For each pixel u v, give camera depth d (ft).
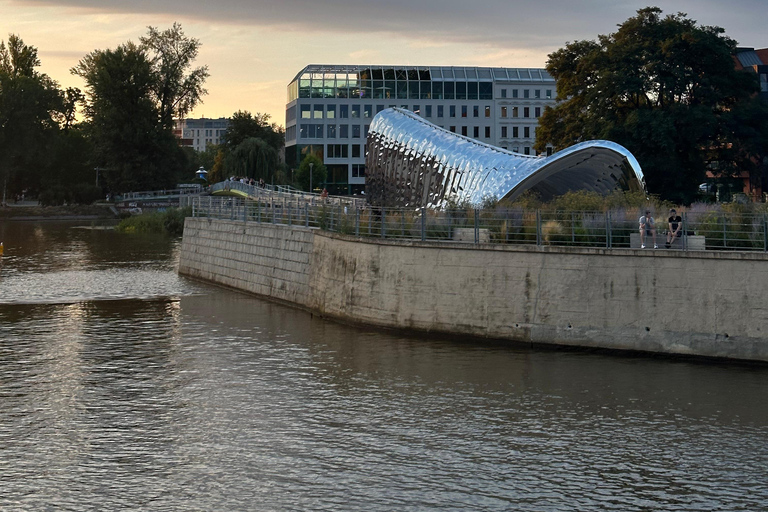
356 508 61.82
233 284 162.91
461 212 119.75
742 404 83.05
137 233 306.55
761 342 94.89
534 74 482.69
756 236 100.63
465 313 108.47
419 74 471.62
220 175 506.89
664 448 73.00
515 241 109.70
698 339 97.30
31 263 202.80
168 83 402.11
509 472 68.28
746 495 64.13
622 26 218.59
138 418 80.74
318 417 80.94
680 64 212.84
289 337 113.29
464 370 95.50
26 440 75.00
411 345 106.93
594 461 70.44
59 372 96.48
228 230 166.30
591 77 224.53
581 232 107.34
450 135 155.33
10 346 109.09
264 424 79.10
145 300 147.54
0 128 389.60
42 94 397.80
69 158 444.96
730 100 221.66
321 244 130.82
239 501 63.00
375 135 167.63
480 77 476.95
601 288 101.35
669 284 98.32
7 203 471.21
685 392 86.74
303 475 67.62
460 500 63.26
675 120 209.36
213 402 85.46
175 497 63.72
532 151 479.82
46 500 63.21
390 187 160.25
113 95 392.06
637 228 105.50
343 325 121.19
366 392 88.33
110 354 104.94
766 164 255.29
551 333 103.71
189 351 106.32
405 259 113.09
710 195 238.68
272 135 507.71
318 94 465.88
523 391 87.86
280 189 301.43
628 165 129.29
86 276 179.93
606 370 94.48
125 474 67.82
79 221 379.76
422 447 73.41
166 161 405.18
